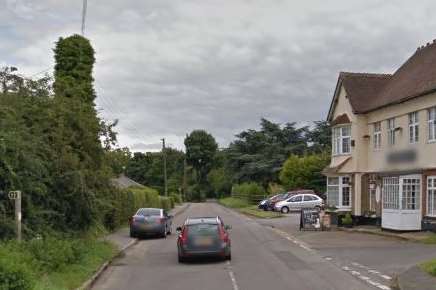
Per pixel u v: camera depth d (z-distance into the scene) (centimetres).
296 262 2055
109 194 2688
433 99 3089
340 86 4241
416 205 3180
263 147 10612
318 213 3753
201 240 2105
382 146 3728
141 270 1914
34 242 1545
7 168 1695
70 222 2248
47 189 2016
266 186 10062
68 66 3391
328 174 4188
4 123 1772
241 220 5075
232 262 2086
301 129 10712
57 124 2220
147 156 12756
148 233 3234
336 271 1798
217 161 14700
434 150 3075
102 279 1703
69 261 1670
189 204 11012
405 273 1630
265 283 1569
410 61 3931
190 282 1623
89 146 2384
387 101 3603
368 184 3950
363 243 2769
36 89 2217
